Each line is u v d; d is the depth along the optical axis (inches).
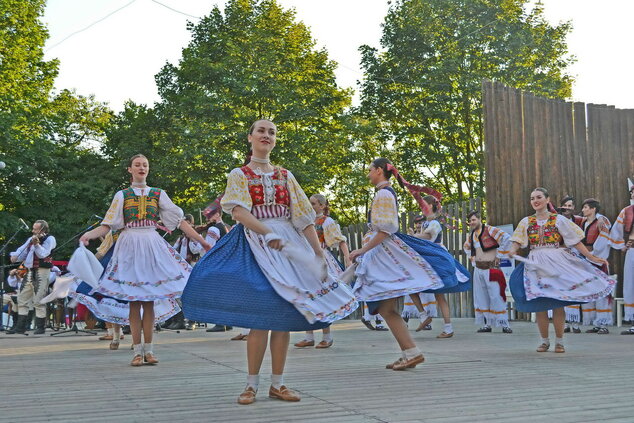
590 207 333.7
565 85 884.0
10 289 459.8
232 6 920.3
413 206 978.1
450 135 910.4
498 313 318.7
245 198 128.3
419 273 182.7
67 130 1131.3
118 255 192.1
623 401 124.3
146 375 166.1
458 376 158.7
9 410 119.5
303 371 170.9
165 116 917.8
